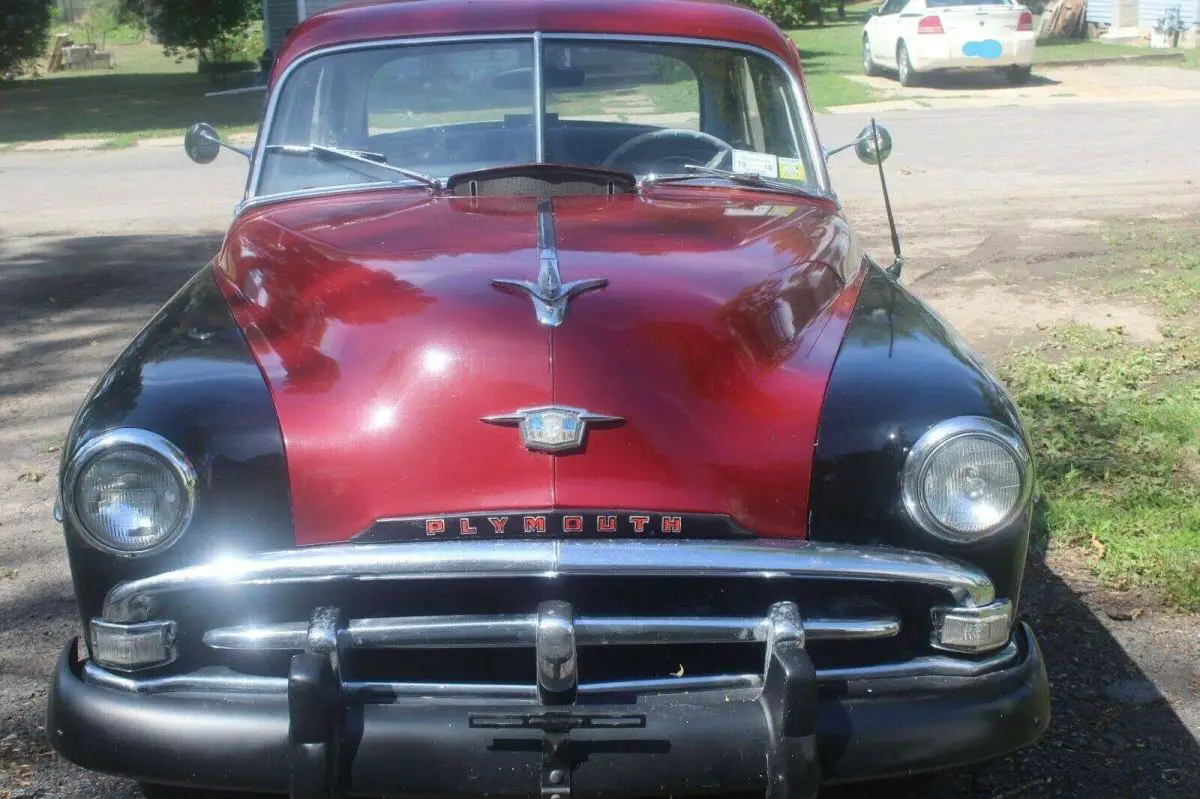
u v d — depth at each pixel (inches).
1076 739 127.3
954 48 724.7
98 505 95.9
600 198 139.2
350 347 105.8
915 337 112.3
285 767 94.9
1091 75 783.7
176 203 446.3
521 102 152.8
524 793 93.0
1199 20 923.4
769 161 161.5
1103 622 151.0
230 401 100.7
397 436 99.3
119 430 96.4
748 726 94.0
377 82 151.7
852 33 1134.4
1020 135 560.7
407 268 115.0
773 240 128.2
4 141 629.6
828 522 99.7
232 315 116.5
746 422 101.6
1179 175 461.4
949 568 97.5
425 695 95.6
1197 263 326.0
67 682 100.4
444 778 93.0
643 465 98.6
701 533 98.0
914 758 96.6
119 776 101.0
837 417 101.0
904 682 98.3
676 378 102.6
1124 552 166.2
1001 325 275.4
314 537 98.2
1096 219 387.2
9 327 284.4
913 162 497.4
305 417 100.6
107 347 267.3
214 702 96.5
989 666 100.1
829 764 95.5
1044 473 188.9
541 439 98.0
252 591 98.1
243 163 537.3
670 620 95.3
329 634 93.8
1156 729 129.0
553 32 153.0
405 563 93.4
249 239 133.9
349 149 151.7
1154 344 258.7
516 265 114.2
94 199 458.3
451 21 153.2
